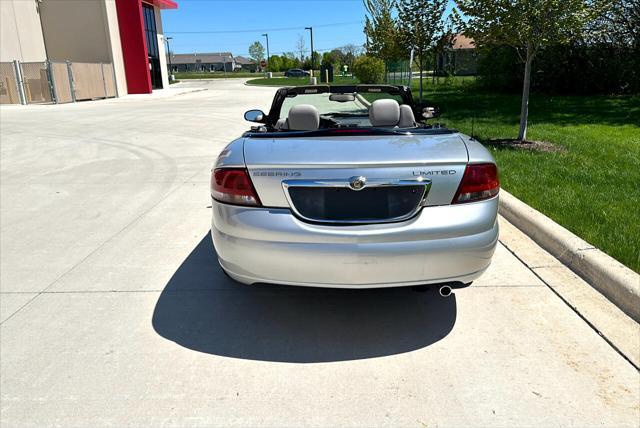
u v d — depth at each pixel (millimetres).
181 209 5816
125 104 23734
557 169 6770
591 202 5172
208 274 3988
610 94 20047
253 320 3258
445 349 2883
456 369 2693
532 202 5242
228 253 2914
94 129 13664
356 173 2729
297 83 47594
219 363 2785
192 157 9164
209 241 4746
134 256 4398
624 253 3752
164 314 3350
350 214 2760
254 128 4000
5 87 24922
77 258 4371
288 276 2807
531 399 2443
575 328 3061
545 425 2273
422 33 16031
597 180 6113
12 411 2406
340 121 4766
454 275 2854
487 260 2930
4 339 3053
